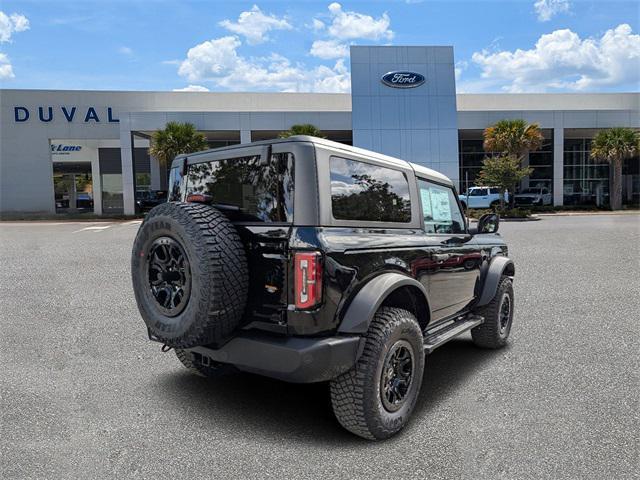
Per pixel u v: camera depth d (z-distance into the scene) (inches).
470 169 1626.5
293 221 118.4
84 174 1681.8
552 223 982.4
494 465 114.2
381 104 1370.6
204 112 1293.1
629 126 1424.7
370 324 124.7
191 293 115.6
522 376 174.2
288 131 1284.4
